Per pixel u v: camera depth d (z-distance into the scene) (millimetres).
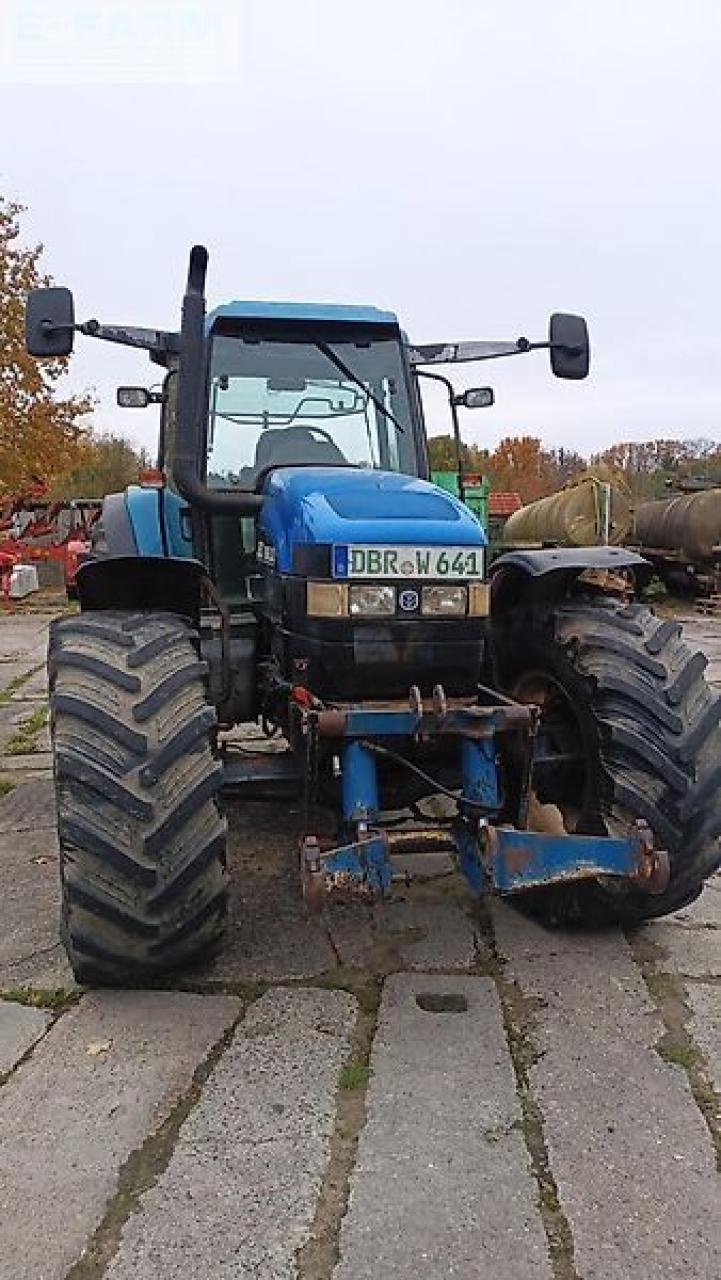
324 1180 2246
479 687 3557
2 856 4352
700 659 3494
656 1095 2570
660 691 3371
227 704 3871
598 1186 2229
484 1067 2689
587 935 3541
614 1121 2461
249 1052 2756
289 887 3953
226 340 4145
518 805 3320
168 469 4500
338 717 3080
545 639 3738
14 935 3516
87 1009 2980
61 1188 2221
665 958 3363
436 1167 2289
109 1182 2240
